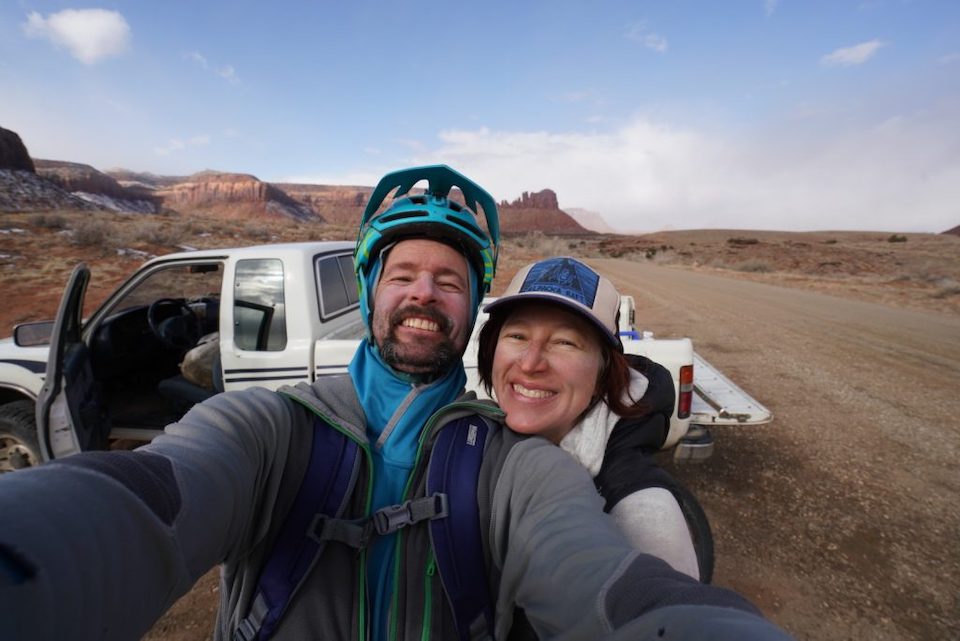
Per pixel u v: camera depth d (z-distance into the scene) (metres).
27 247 15.20
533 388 1.05
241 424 0.83
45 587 0.40
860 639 2.08
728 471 3.62
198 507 0.64
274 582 0.79
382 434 0.96
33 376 3.11
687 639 0.45
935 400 5.34
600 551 0.66
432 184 1.15
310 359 3.04
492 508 0.87
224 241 21.88
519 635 0.88
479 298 1.16
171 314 4.19
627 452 1.14
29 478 0.51
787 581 2.43
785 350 7.73
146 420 3.53
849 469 3.66
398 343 0.98
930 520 2.98
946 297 15.32
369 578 0.85
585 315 1.01
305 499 0.86
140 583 0.53
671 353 2.69
